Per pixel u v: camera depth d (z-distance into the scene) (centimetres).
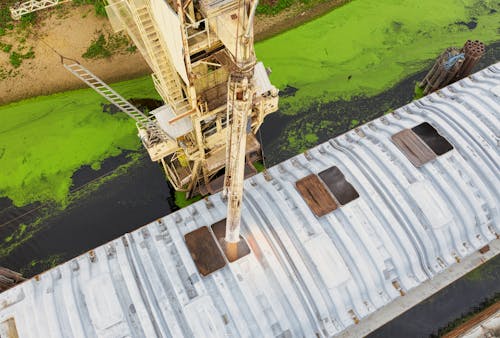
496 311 1816
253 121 1856
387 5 3020
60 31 2692
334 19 2934
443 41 2875
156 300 1431
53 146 2397
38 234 2167
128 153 2394
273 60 2734
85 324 1384
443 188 1686
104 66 2648
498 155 1781
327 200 1633
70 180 2309
